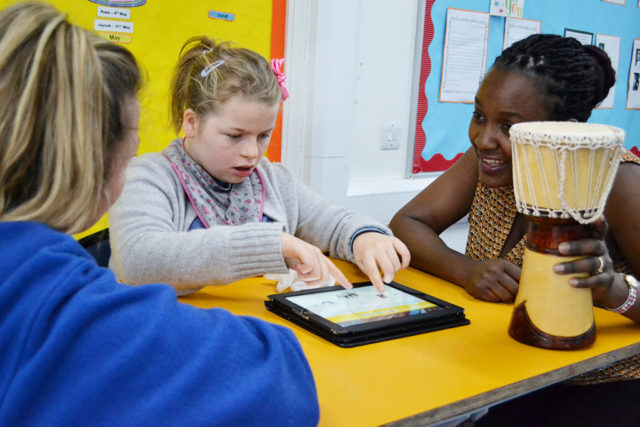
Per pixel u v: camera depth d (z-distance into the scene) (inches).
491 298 45.6
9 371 21.1
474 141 49.7
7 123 21.6
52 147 21.8
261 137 51.1
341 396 30.3
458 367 34.4
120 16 75.6
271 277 48.4
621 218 45.8
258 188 54.7
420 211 58.2
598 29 124.8
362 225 52.0
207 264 41.6
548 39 47.5
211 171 51.4
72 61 21.8
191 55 52.7
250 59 50.2
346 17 90.5
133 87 24.4
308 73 90.9
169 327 22.3
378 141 101.3
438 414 30.0
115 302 22.0
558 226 36.9
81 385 21.2
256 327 25.5
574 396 48.5
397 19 97.9
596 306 46.2
